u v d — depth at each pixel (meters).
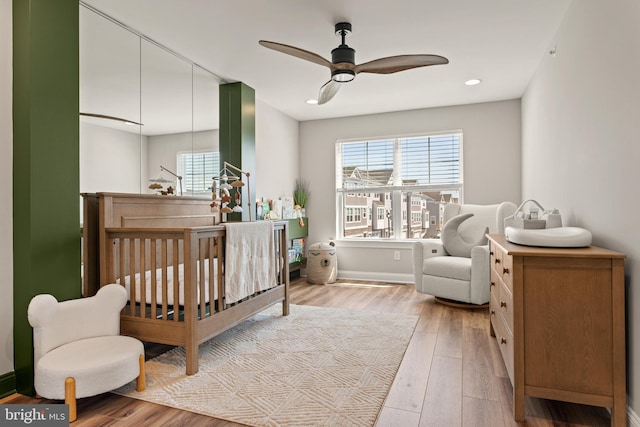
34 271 2.04
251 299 2.92
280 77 3.92
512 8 2.58
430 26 2.83
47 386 1.76
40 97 2.07
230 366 2.37
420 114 5.13
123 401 1.95
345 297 4.30
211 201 3.72
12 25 2.07
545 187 3.35
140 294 2.41
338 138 5.55
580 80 2.34
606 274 1.67
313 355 2.54
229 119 4.09
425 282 4.04
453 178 5.01
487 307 3.78
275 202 4.94
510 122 4.72
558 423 1.74
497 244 2.24
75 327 2.08
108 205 2.51
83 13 2.59
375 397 1.97
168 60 3.35
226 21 2.74
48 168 2.11
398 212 5.34
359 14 2.65
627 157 1.70
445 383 2.14
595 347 1.68
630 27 1.66
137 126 3.13
